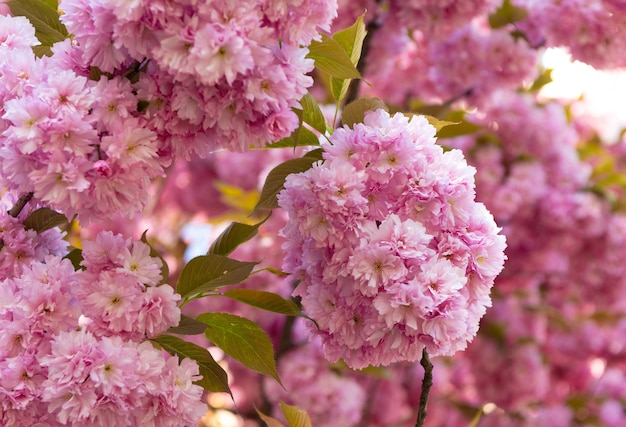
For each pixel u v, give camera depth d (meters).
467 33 2.06
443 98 2.19
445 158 1.15
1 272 1.15
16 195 1.20
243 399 2.27
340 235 1.13
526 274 2.62
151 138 1.09
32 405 1.11
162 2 1.06
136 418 1.11
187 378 1.12
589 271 2.41
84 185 1.08
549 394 2.93
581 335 2.86
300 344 1.91
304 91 1.11
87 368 1.09
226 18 1.07
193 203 2.95
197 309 2.10
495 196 2.27
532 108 2.33
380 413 2.45
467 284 1.14
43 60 1.12
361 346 1.15
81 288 1.12
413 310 1.12
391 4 1.78
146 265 1.12
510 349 2.57
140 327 1.11
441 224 1.13
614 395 2.77
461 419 2.60
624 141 2.96
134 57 1.09
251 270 1.17
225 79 1.08
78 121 1.08
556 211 2.30
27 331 1.11
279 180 1.18
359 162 1.13
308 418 1.25
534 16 1.96
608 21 1.81
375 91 2.36
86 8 1.09
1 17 1.14
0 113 1.11
